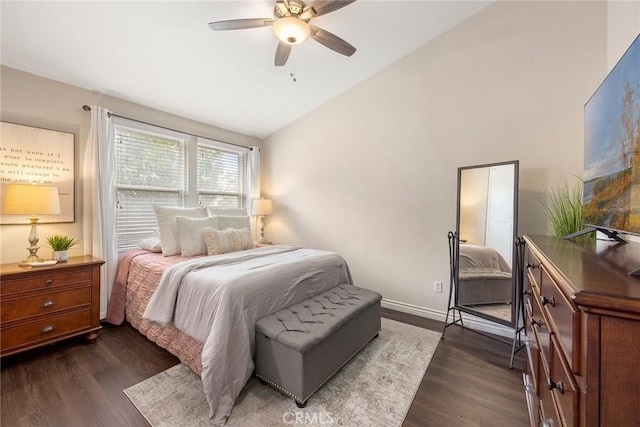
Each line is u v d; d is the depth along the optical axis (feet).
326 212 12.07
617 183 3.33
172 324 6.59
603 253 3.44
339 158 11.58
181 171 11.62
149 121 10.44
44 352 7.04
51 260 7.51
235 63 8.79
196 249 9.05
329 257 8.59
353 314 6.50
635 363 1.73
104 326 8.57
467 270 8.18
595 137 4.18
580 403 2.01
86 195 8.62
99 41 7.15
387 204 10.30
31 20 6.30
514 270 7.05
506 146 7.97
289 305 6.71
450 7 7.96
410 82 9.66
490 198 7.71
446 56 8.91
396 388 5.83
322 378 5.60
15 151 7.49
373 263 10.70
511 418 5.03
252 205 13.50
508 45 7.89
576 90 7.01
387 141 10.25
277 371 5.43
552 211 7.25
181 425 4.77
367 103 10.69
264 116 12.50
